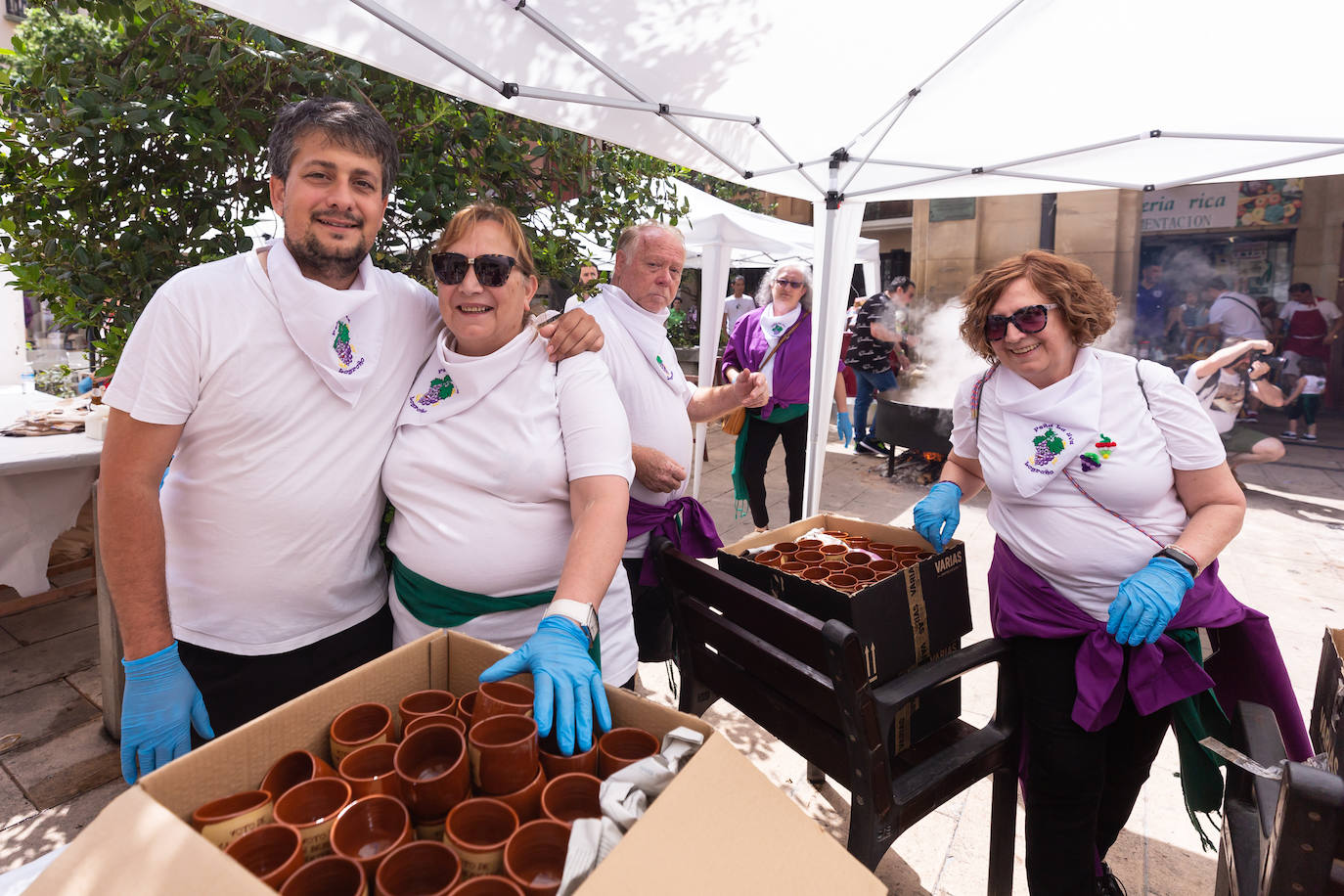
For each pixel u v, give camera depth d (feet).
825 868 2.31
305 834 2.45
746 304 30.99
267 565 4.74
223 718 4.96
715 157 10.72
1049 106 9.49
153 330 4.34
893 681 5.37
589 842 2.27
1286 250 34.47
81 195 8.00
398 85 9.35
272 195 4.62
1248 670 5.58
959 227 37.32
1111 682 5.25
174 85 8.16
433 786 2.68
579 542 4.18
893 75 8.84
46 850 7.33
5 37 33.32
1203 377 18.20
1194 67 8.19
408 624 5.04
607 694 3.18
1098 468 5.30
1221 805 5.86
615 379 7.52
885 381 25.75
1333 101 8.53
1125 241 35.27
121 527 4.31
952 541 6.26
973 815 8.09
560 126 8.81
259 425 4.52
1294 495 21.16
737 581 5.60
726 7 7.23
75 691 10.19
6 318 16.98
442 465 4.69
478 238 4.57
